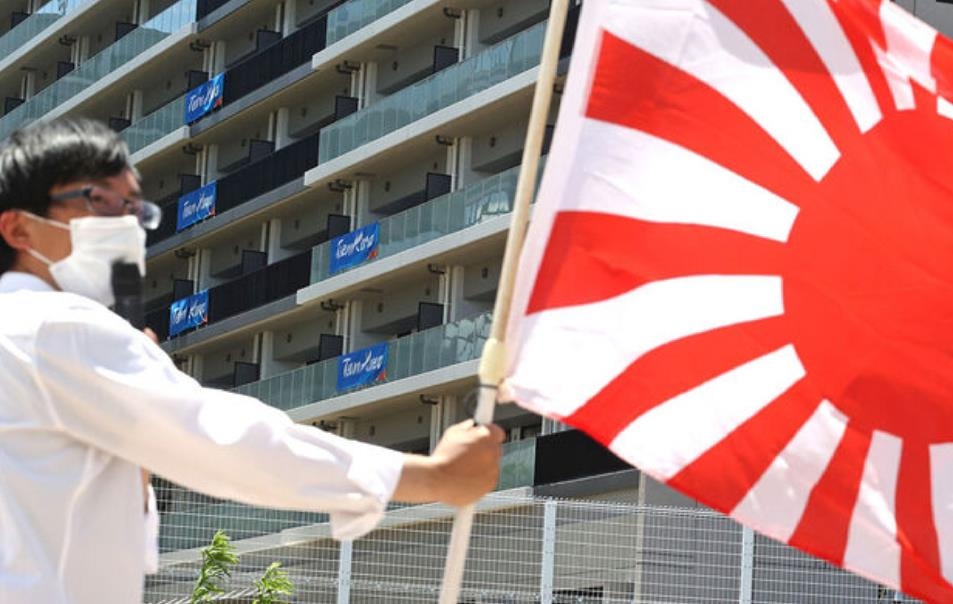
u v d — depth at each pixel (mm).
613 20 5980
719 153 6004
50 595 3742
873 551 5895
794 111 6105
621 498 35969
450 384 42531
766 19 6129
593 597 19078
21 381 3723
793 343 5949
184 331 56281
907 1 36625
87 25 64062
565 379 5641
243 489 3754
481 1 45938
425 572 18922
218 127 56250
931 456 5961
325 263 48719
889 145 6148
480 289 44375
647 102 5965
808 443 5879
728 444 5797
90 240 3971
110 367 3705
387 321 47594
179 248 57406
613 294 5762
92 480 3783
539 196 5809
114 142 4012
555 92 41938
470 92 44062
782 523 5840
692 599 19250
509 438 43062
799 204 6062
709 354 5820
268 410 3773
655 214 5883
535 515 19016
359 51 49719
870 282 6047
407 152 47188
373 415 46469
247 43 56969
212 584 18750
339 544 18797
